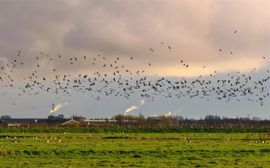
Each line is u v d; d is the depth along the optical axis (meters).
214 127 170.00
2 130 154.62
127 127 170.88
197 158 67.44
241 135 133.38
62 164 59.78
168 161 63.81
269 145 86.25
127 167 57.81
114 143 89.56
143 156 69.25
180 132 154.88
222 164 61.53
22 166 57.62
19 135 127.06
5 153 69.56
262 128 167.38
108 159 65.25
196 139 110.44
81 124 193.88
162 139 109.56
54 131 155.75
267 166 59.94
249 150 76.38
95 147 78.38
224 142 95.94
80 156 68.69
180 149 76.31
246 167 58.84
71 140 102.25
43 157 67.25
